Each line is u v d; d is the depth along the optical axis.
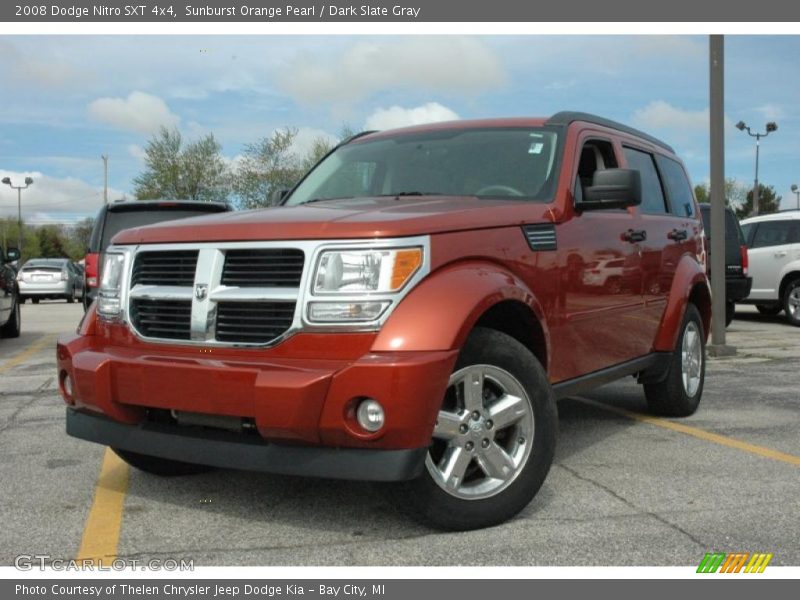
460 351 3.60
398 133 5.44
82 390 3.90
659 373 5.85
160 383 3.63
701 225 6.79
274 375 3.34
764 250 14.71
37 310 21.73
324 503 4.11
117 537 3.67
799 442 5.42
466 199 4.45
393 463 3.29
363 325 3.41
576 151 4.84
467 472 3.83
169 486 4.44
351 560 3.38
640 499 4.16
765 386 7.76
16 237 88.06
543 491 4.30
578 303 4.54
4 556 3.46
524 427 3.84
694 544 3.54
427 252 3.53
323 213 3.79
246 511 4.00
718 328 10.19
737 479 4.52
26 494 4.31
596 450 5.22
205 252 3.76
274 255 3.61
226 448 3.53
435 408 3.34
